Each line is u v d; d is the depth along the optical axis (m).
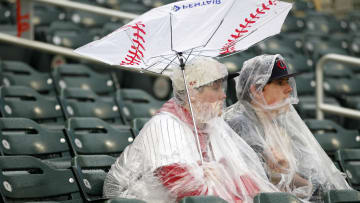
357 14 49.22
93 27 36.41
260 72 12.83
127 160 12.18
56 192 12.79
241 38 12.48
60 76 24.22
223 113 12.42
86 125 16.55
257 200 11.14
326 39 40.00
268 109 12.89
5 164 12.33
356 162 17.64
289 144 12.98
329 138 19.02
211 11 11.88
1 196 12.12
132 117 21.61
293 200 11.34
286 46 36.38
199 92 11.90
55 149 15.50
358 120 26.45
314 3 54.06
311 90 30.06
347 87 30.22
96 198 13.03
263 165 12.76
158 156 11.48
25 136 15.06
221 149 11.98
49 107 19.20
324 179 13.12
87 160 13.39
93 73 25.05
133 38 11.51
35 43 24.44
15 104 18.30
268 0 12.29
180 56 12.00
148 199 11.55
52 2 24.98
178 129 11.70
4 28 31.50
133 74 27.97
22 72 23.77
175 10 11.67
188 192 11.30
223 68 12.03
